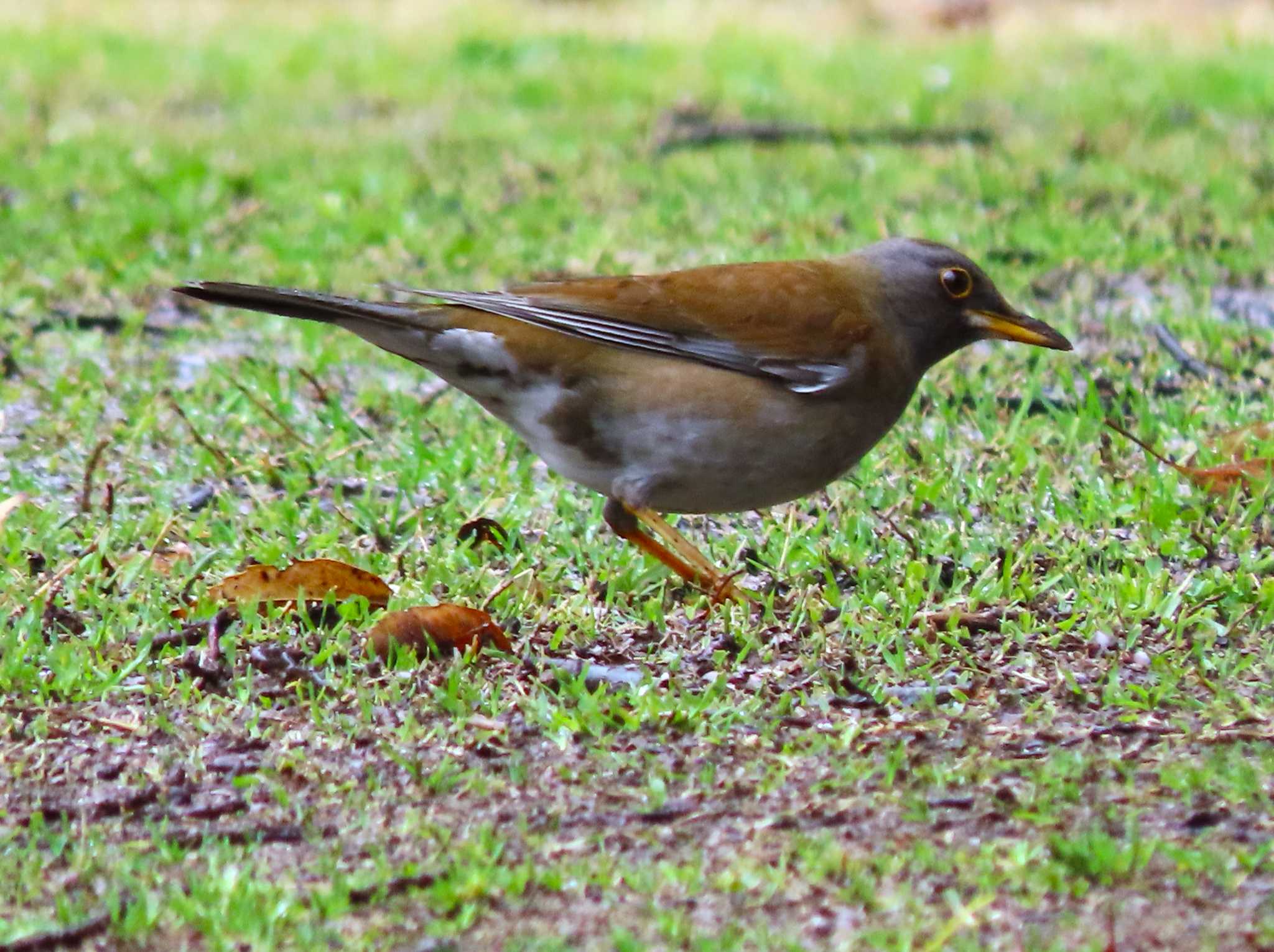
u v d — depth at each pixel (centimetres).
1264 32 3541
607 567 1114
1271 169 2291
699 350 1010
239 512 1223
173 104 2933
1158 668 961
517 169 2362
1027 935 686
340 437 1359
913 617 1030
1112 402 1438
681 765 852
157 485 1275
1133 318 1698
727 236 1964
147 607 1030
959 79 3052
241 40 3631
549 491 1259
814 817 795
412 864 751
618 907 717
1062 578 1082
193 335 1692
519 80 3156
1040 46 3434
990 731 888
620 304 1012
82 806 823
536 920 707
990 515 1214
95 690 936
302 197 2202
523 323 1020
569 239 1977
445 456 1309
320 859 766
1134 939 682
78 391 1486
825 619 1036
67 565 1069
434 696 925
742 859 755
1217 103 2781
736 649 989
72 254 1912
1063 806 799
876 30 3831
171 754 872
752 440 1017
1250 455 1263
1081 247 1917
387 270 1877
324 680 948
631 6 4225
